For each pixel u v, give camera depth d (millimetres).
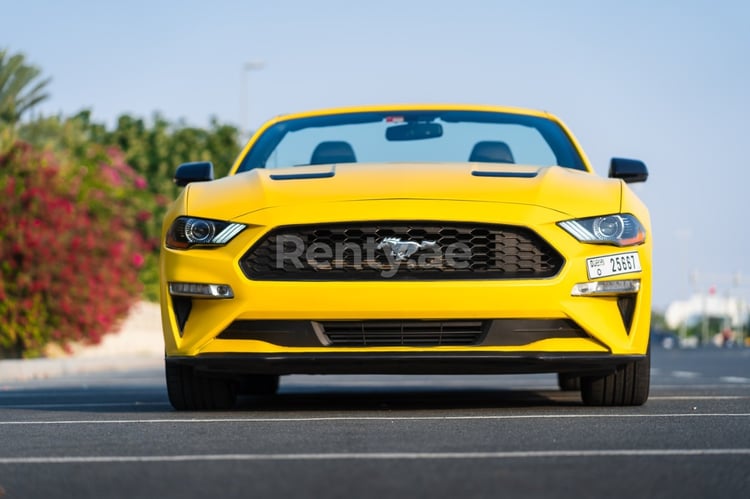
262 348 5965
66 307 18312
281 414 6160
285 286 5879
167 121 35656
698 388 9102
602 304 6000
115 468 3898
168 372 6551
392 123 7832
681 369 15906
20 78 29766
